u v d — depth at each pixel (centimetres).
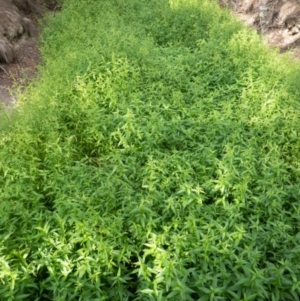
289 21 1132
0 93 832
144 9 1055
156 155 520
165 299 328
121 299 352
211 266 357
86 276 364
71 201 425
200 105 600
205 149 512
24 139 525
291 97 642
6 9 1070
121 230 404
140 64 740
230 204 423
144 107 599
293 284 338
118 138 565
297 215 427
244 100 634
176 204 416
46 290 374
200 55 777
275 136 559
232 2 1360
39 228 379
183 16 991
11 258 374
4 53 934
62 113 623
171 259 350
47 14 1166
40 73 837
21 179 459
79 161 520
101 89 655
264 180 456
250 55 787
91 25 941
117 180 457
